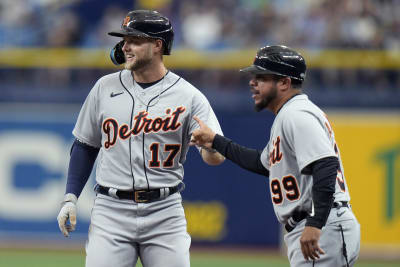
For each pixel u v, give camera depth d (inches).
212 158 626.8
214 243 1395.2
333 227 553.3
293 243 565.6
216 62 1553.9
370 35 1625.2
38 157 1441.9
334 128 1359.5
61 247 1398.9
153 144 597.0
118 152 598.2
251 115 1354.6
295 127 545.6
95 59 1595.7
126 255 595.8
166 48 610.9
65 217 600.4
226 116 1363.2
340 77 1535.4
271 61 573.0
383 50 1577.3
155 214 596.1
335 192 564.4
